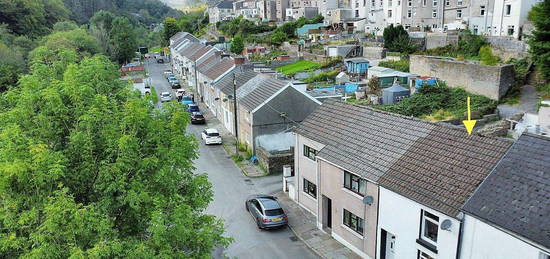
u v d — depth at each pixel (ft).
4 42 199.11
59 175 41.06
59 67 70.85
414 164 59.26
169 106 56.29
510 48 168.76
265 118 112.98
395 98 145.38
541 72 132.16
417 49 211.00
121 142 42.83
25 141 43.42
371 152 66.90
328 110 86.53
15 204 39.55
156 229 39.88
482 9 208.85
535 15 134.82
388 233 62.08
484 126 114.42
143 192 43.06
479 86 139.33
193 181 51.85
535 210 43.14
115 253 38.04
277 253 69.82
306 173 83.82
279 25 353.31
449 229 49.57
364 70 192.13
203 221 49.70
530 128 98.22
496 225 44.45
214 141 131.85
